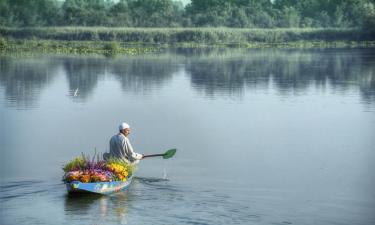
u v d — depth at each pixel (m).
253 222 12.70
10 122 24.67
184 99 31.28
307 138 21.66
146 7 144.75
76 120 25.16
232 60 60.41
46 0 128.38
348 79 41.38
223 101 30.64
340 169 17.41
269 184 15.77
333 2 144.75
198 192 14.77
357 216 13.25
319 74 44.91
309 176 16.64
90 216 12.75
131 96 32.44
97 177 14.12
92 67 50.56
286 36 112.69
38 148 20.14
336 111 27.39
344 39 112.81
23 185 15.02
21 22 124.38
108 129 23.31
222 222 12.59
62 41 100.50
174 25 131.88
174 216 12.84
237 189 15.20
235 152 19.58
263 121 24.94
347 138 21.61
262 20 138.00
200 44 101.31
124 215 12.82
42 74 43.94
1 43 81.81
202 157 18.89
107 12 131.62
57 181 15.55
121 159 16.09
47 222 12.38
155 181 15.88
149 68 49.94
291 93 33.88
